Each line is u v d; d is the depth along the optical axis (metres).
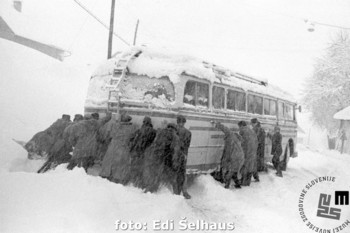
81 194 5.30
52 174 5.91
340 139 23.17
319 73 26.89
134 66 7.57
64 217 4.64
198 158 7.79
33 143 7.86
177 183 6.70
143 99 7.25
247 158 8.62
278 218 6.33
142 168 6.64
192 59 7.93
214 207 6.58
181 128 6.59
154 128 7.04
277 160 10.68
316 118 27.00
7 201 4.75
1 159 7.26
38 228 4.33
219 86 8.52
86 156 6.95
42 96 16.30
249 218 6.18
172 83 7.11
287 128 12.91
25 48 23.12
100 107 7.88
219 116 8.41
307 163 15.59
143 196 5.93
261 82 11.73
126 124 6.79
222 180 8.62
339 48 26.38
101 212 4.97
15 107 12.51
